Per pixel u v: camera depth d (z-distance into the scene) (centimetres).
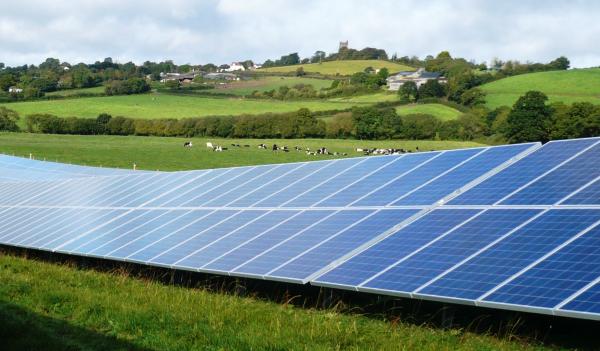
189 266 2208
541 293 1439
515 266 1572
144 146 12619
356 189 2438
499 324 1747
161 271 2673
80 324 1889
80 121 14925
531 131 10575
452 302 1545
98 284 2430
